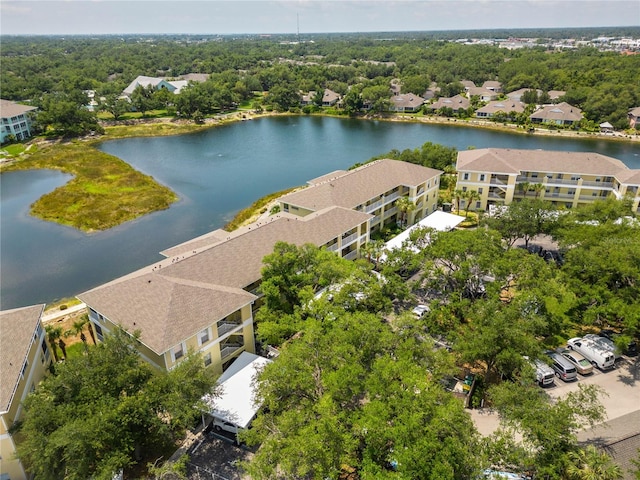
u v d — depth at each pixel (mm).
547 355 39375
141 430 29906
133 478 31484
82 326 45188
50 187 99062
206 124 164500
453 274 43156
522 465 27797
